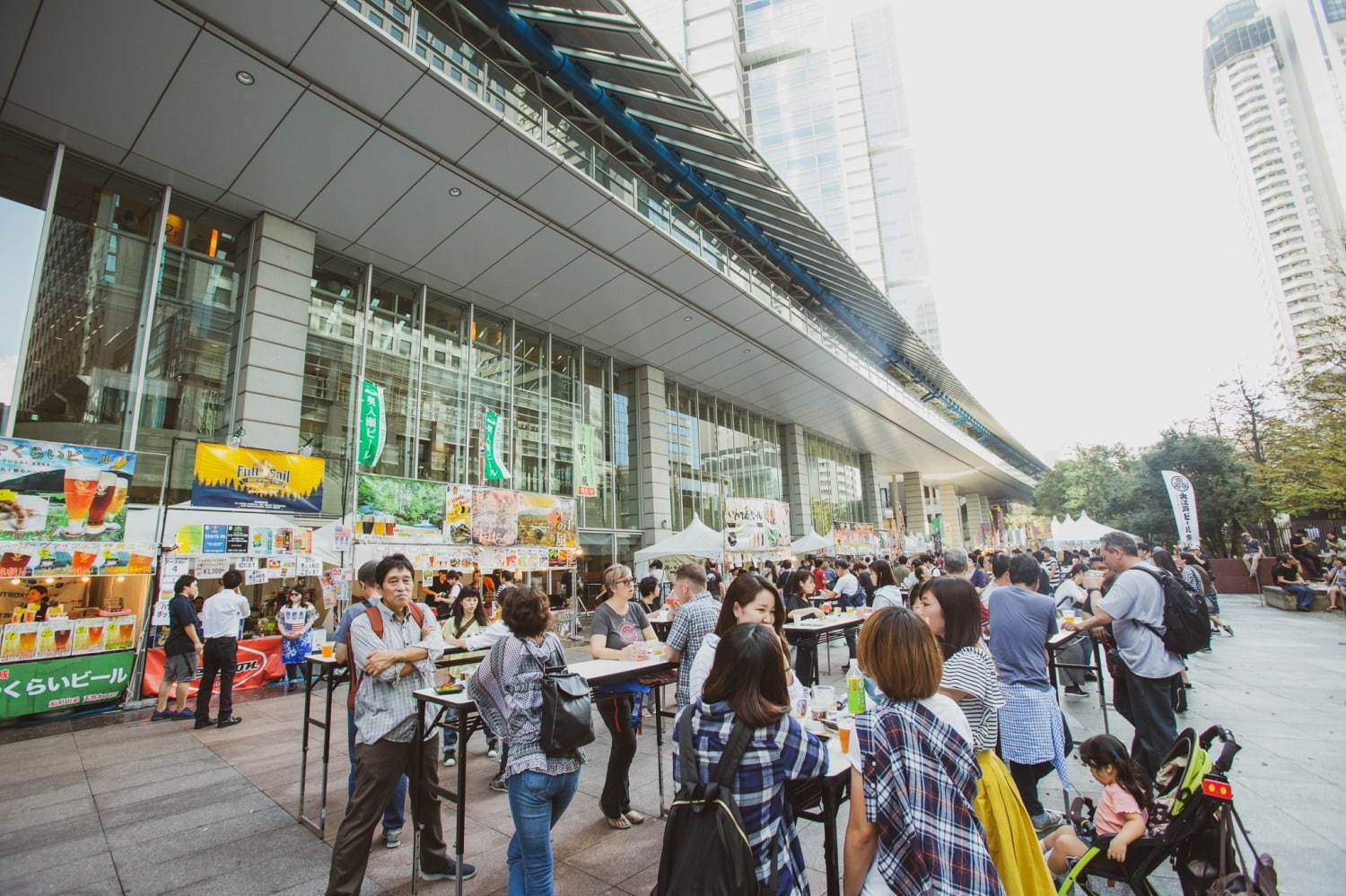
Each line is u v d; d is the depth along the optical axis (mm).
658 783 4930
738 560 17625
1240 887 2615
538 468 17484
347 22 8852
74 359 9727
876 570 8992
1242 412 27234
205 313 11352
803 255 20000
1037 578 4184
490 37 11969
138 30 8367
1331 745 5355
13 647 7363
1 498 7508
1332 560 17062
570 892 3434
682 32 56469
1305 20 95250
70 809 4762
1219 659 9594
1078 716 6934
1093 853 3078
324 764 4332
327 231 12609
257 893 3510
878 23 94312
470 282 15086
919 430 36219
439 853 3678
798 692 3381
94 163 10312
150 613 8547
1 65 8508
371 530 11211
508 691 3061
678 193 17078
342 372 13188
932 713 2012
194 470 10227
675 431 23234
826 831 2572
